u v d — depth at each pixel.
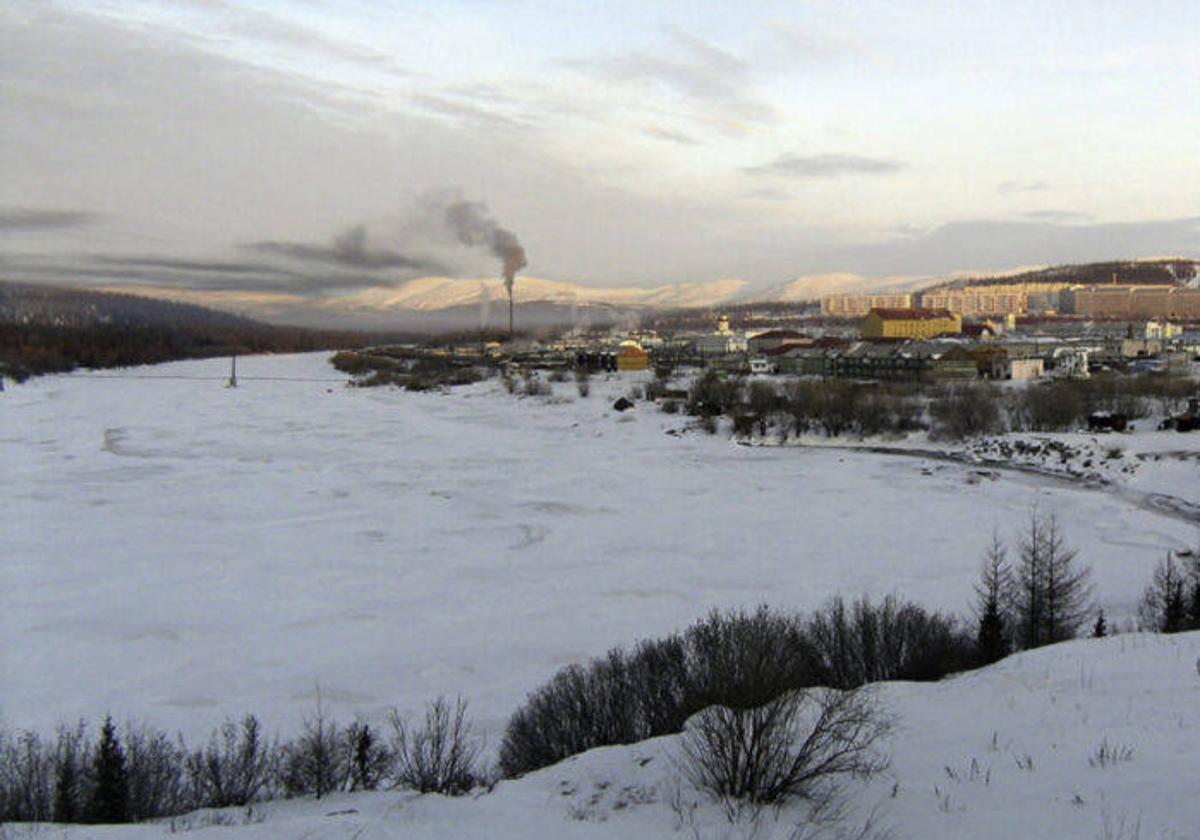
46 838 13.06
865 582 41.72
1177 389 106.38
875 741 15.12
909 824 11.36
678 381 161.62
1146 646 21.56
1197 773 12.39
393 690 28.39
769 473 76.50
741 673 17.98
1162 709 16.20
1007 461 80.19
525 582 42.56
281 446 93.56
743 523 56.47
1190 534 52.34
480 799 13.54
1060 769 13.09
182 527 55.12
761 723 13.35
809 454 88.69
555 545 50.59
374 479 73.31
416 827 12.30
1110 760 13.30
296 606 38.72
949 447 90.06
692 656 22.66
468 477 74.38
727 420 108.94
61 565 45.66
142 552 48.53
